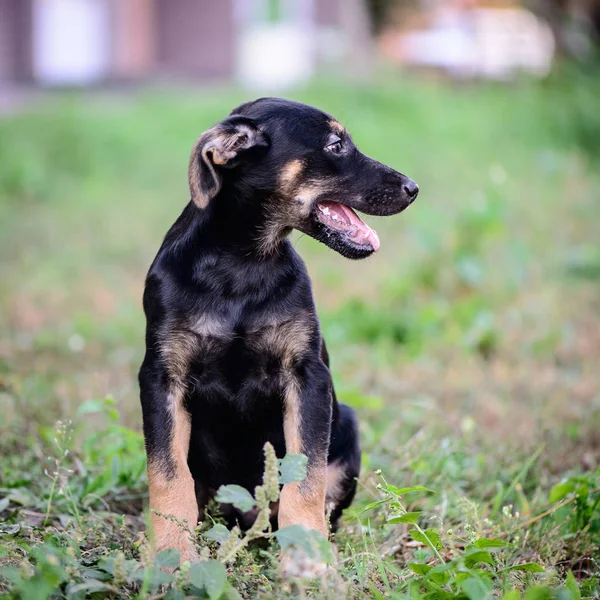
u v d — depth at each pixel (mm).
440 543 5074
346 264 13812
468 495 6449
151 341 5527
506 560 5164
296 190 5793
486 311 11172
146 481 6359
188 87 32188
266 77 38188
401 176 6000
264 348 5555
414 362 9906
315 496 5312
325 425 5520
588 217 16094
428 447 6953
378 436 7375
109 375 9383
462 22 34344
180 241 5613
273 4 38625
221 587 4234
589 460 7074
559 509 5871
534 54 33281
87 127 23281
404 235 15086
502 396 8828
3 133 22141
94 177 20297
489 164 20344
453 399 8820
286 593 4473
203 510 6047
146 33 38219
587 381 9172
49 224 16531
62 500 5910
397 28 40000
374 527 5926
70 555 4582
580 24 32375
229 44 37844
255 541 5789
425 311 10992
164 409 5477
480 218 13094
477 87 30531
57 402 8188
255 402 5652
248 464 5836
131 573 4383
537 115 24531
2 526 5281
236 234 5590
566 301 11914
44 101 28125
